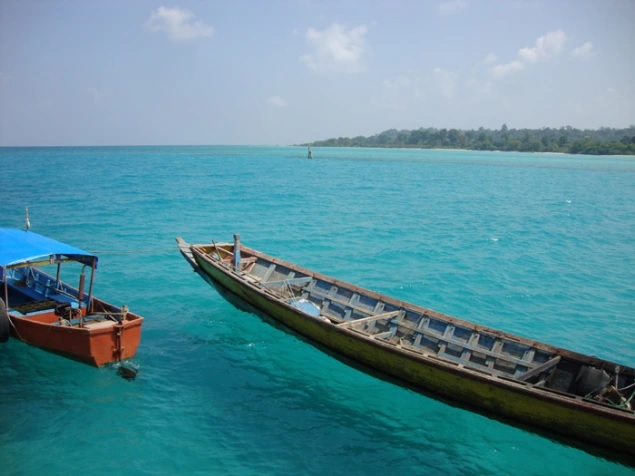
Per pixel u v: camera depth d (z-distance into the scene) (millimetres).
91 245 28188
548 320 18641
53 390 12406
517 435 11695
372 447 11000
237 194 54469
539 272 25062
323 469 10172
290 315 14875
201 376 13547
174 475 9680
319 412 12188
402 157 171500
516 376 12156
